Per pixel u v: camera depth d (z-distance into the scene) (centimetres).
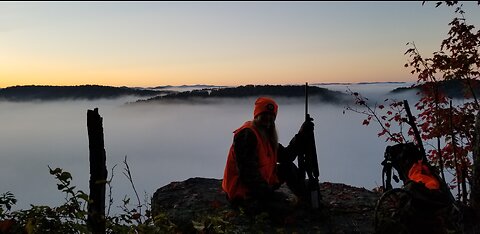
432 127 757
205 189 655
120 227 340
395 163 427
